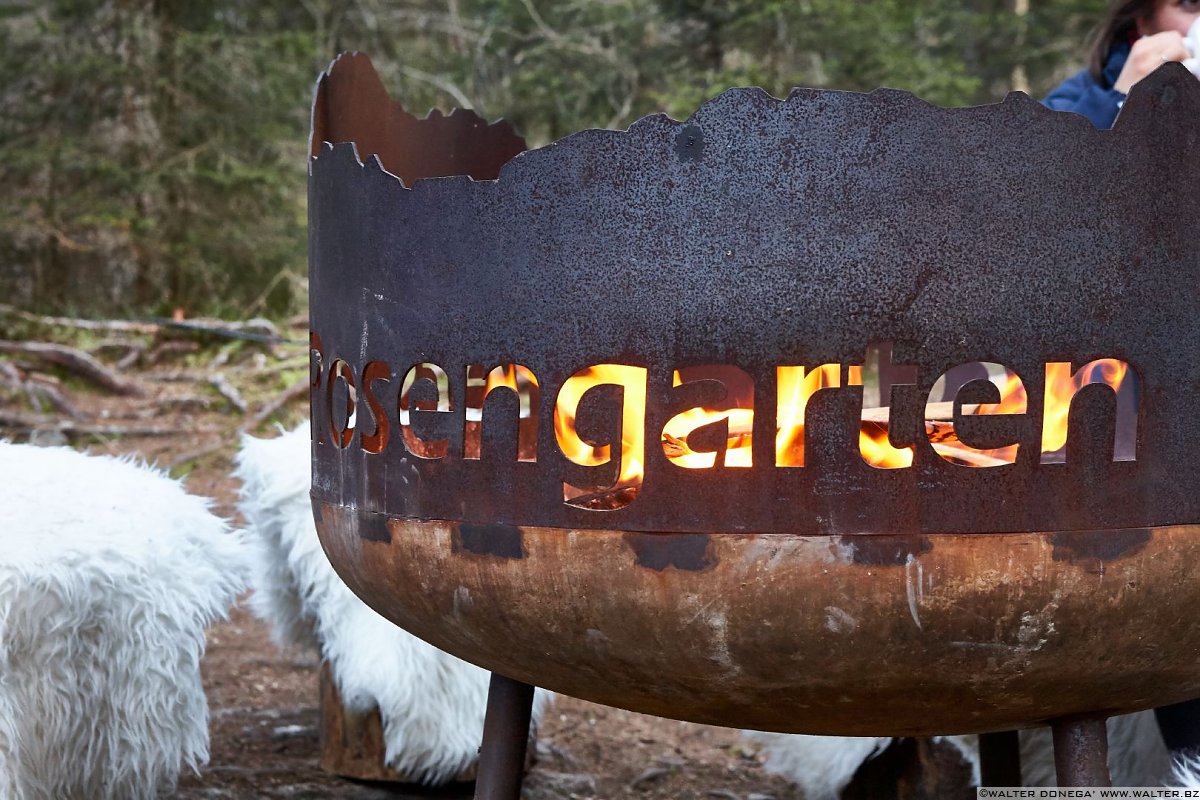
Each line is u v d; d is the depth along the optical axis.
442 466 1.08
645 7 6.16
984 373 1.66
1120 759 1.67
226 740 2.11
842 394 0.96
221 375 4.90
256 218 6.86
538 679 1.16
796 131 0.96
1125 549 0.99
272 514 1.87
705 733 2.36
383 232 1.12
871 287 0.96
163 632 1.53
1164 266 1.00
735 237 0.98
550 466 1.03
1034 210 0.97
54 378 4.73
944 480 0.97
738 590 0.98
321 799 1.85
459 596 1.09
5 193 6.50
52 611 1.42
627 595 1.01
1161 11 1.71
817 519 0.97
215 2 7.05
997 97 6.92
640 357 1.00
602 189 1.00
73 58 6.63
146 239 6.58
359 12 7.66
